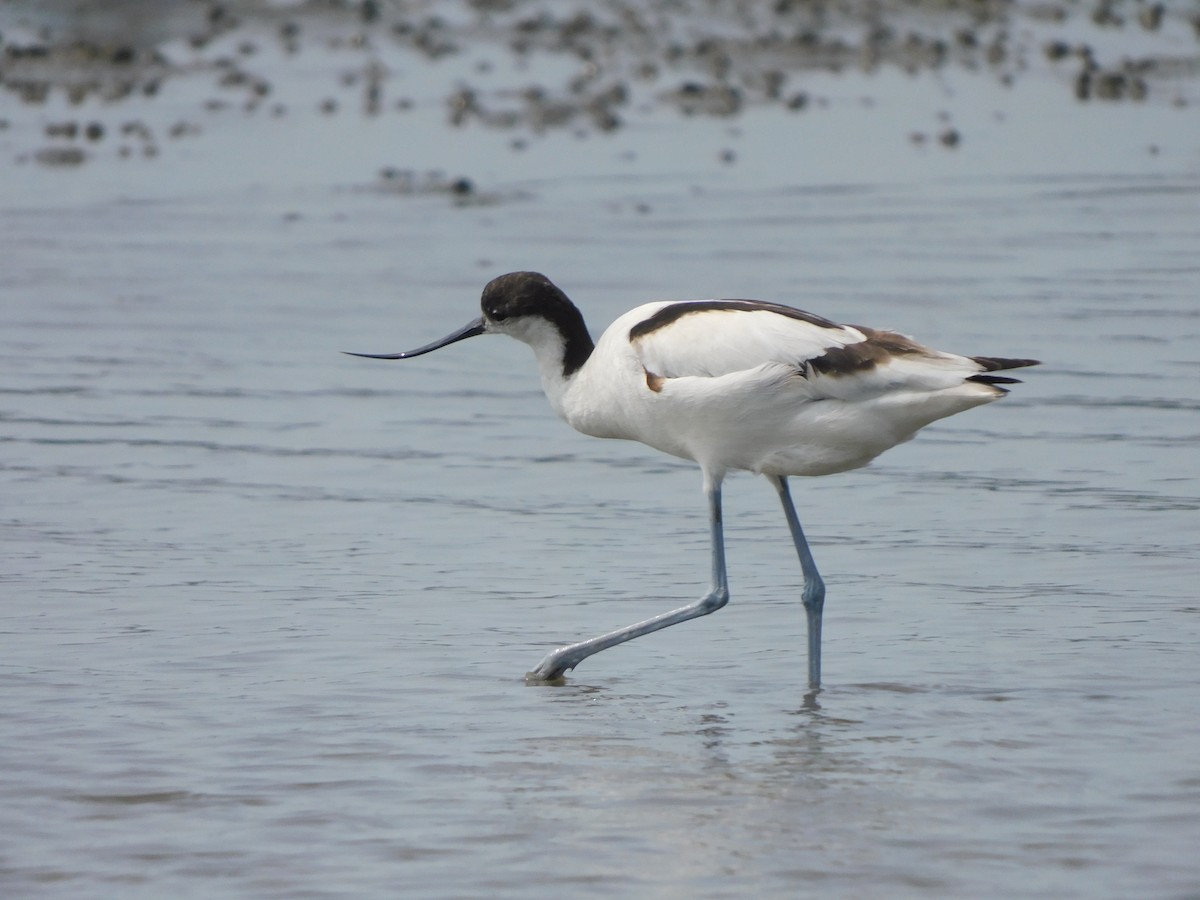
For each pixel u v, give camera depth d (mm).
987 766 8297
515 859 7395
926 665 9727
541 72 29578
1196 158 24234
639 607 10758
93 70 29672
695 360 9477
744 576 11352
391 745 8641
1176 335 16422
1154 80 29234
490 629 10375
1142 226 20656
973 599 10766
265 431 14570
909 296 17750
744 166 24234
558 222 21391
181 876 7273
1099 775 8156
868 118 26906
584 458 14094
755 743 8672
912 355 9266
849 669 9711
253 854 7457
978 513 12445
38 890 7148
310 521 12406
